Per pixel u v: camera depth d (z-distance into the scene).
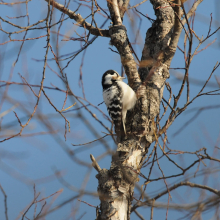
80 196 5.21
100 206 8.00
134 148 8.41
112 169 8.15
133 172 8.09
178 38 9.27
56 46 6.99
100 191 8.05
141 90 9.03
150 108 8.81
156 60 9.30
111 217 7.73
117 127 8.76
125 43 9.57
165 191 9.14
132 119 8.84
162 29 9.53
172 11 9.70
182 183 8.94
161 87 9.16
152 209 7.50
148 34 9.82
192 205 7.04
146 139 8.55
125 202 7.92
